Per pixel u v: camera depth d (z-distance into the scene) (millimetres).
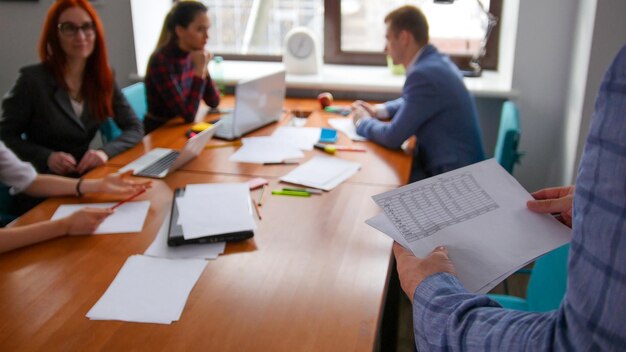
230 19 3586
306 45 3219
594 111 573
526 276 2701
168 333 1091
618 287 518
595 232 546
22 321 1129
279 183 1868
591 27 2355
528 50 2887
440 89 2293
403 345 2246
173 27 2602
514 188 1008
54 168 2123
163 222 1568
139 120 2516
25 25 3266
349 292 1234
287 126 2547
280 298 1209
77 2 2232
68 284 1262
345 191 1808
